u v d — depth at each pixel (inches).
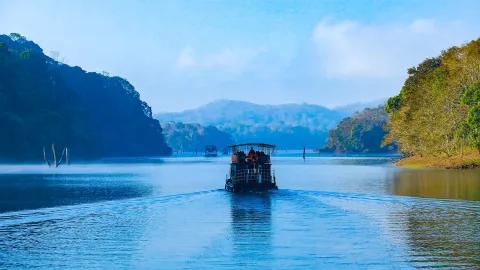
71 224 1659.7
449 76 5088.6
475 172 3831.2
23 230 1556.3
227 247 1296.8
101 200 2356.1
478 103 4077.3
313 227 1560.0
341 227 1553.9
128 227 1598.2
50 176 4379.9
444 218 1686.8
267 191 2603.3
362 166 5738.2
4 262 1181.7
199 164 7485.2
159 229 1557.6
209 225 1621.6
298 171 4793.3
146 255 1227.9
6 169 5767.7
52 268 1131.9
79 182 3614.7
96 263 1167.0
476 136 4114.2
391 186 2827.3
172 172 5083.7
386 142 6314.0
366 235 1428.4
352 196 2325.3
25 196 2561.5
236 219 1732.3
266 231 1505.9
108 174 4712.1
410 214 1777.8
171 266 1132.5
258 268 1105.4
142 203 2190.0
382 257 1184.2
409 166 5142.7
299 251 1248.8
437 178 3304.6
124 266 1139.3
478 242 1326.3
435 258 1171.3
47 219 1765.5
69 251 1277.1
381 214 1786.4
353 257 1186.6
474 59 4635.8
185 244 1338.6
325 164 6628.9
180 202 2219.5
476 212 1804.9
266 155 2652.6
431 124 4840.1
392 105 6368.1
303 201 2181.3
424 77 5826.8
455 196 2252.7
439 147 4835.1
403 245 1299.2
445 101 4690.0
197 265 1136.2
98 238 1428.4
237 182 2603.3
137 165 7126.0
